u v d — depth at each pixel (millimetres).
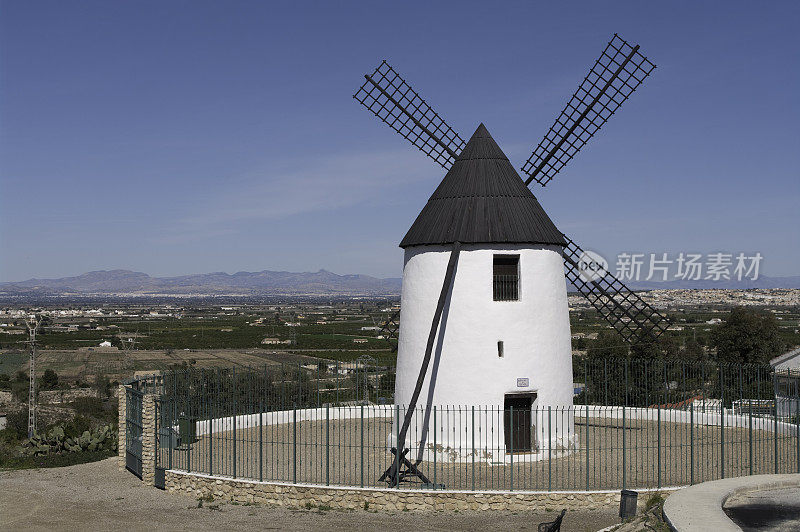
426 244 28750
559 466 26219
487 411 27203
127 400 29359
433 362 28281
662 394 43281
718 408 36625
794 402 32469
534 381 27922
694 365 42062
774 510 18484
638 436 30547
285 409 36750
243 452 27984
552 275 29000
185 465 25984
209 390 33031
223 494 23984
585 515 21812
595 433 31281
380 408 35406
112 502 23969
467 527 20875
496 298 28281
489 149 30062
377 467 25891
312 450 28359
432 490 22531
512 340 27906
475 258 28109
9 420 77062
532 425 28031
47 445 34312
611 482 23672
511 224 28266
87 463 30469
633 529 18359
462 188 29266
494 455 27234
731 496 19578
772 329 75625
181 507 23266
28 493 25250
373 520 21641
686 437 30219
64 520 22016
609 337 71062
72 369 128125
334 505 22875
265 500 23438
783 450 27047
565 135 33625
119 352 159250
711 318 172250
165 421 27906
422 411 28250
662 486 22828
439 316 27344
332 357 141875
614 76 32656
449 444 27719
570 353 29703
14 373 122875
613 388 44719
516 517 21797
